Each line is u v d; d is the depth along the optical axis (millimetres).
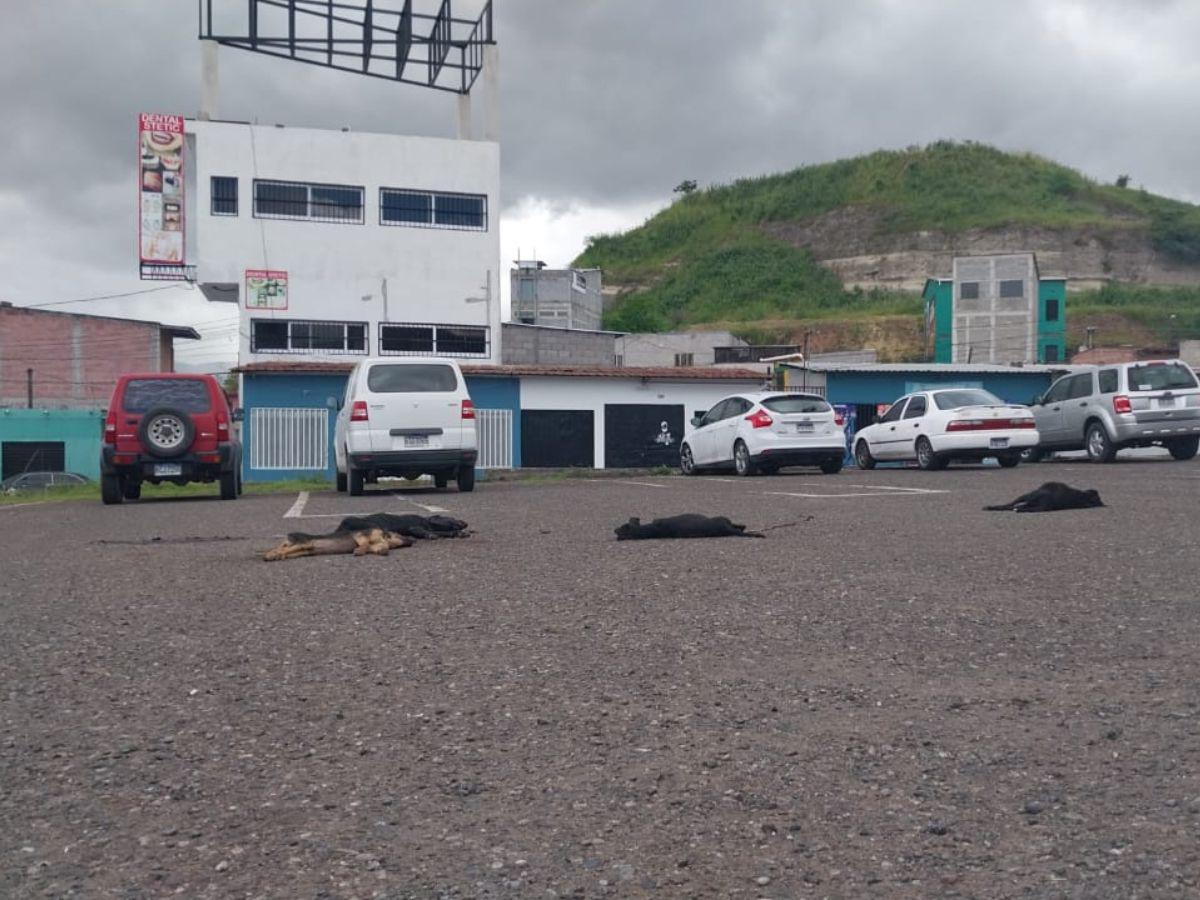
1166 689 4328
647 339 62031
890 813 3203
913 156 138250
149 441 16016
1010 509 11336
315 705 4410
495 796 3414
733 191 142250
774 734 3918
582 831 3137
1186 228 112000
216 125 39281
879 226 122375
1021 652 4996
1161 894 2674
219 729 4133
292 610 6359
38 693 4691
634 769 3611
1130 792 3295
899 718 4066
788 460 21094
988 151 142125
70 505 17438
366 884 2838
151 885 2869
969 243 115375
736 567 7566
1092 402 22312
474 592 6793
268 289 39594
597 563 7918
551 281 63438
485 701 4398
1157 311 87875
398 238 40812
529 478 28281
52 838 3182
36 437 45281
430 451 16359
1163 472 18281
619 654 5098
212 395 16484
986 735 3852
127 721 4262
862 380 37094
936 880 2789
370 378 16359
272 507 14523
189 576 7824
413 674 4836
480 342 41750
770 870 2871
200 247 39125
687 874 2859
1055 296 72062
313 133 40031
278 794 3469
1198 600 6043
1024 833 3037
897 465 27266
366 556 8531
